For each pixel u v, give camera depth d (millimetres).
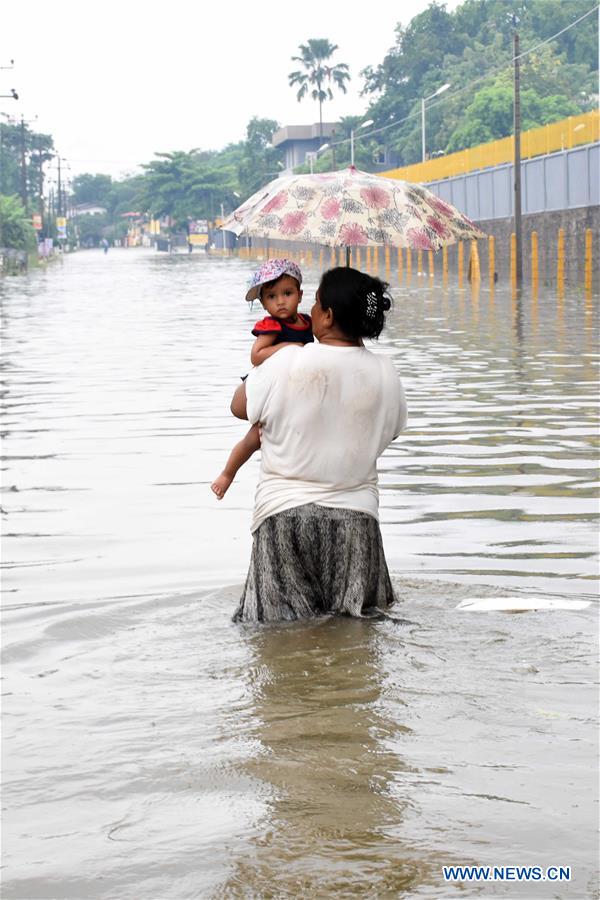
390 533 8273
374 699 5062
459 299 38688
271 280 6457
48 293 52406
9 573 7426
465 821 3938
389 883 3557
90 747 4605
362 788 4195
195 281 64812
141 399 16109
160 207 188250
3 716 4945
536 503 9195
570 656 5582
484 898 3475
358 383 6434
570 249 47219
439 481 10117
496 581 6977
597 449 11562
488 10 139750
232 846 3801
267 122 176875
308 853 3744
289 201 7180
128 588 6996
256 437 6672
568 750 4508
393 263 71562
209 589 6922
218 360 21672
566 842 3793
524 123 106625
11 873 3672
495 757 4453
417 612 6348
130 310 38844
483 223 58812
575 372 18219
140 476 10617
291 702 5051
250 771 4359
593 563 7375
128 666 5570
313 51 155000
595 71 127688
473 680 5273
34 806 4121
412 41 141625
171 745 4617
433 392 16156
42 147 182500
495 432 12695
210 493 9820
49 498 9750
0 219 101062
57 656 5746
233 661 5613
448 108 124312
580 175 46406
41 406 15570
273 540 6387
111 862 3721
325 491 6422
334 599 6410
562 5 135000
